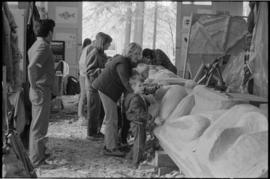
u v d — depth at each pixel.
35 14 7.52
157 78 6.80
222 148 3.85
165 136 4.88
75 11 13.82
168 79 6.55
